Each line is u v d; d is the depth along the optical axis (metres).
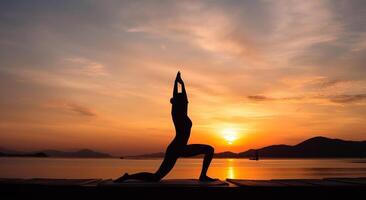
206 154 8.12
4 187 6.93
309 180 8.55
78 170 36.00
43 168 39.91
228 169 46.97
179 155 7.90
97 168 43.41
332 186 6.99
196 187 6.82
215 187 6.87
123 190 6.79
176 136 7.98
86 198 6.82
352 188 7.00
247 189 6.89
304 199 7.00
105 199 6.80
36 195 6.88
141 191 6.79
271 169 46.09
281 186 6.95
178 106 8.12
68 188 6.87
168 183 7.38
